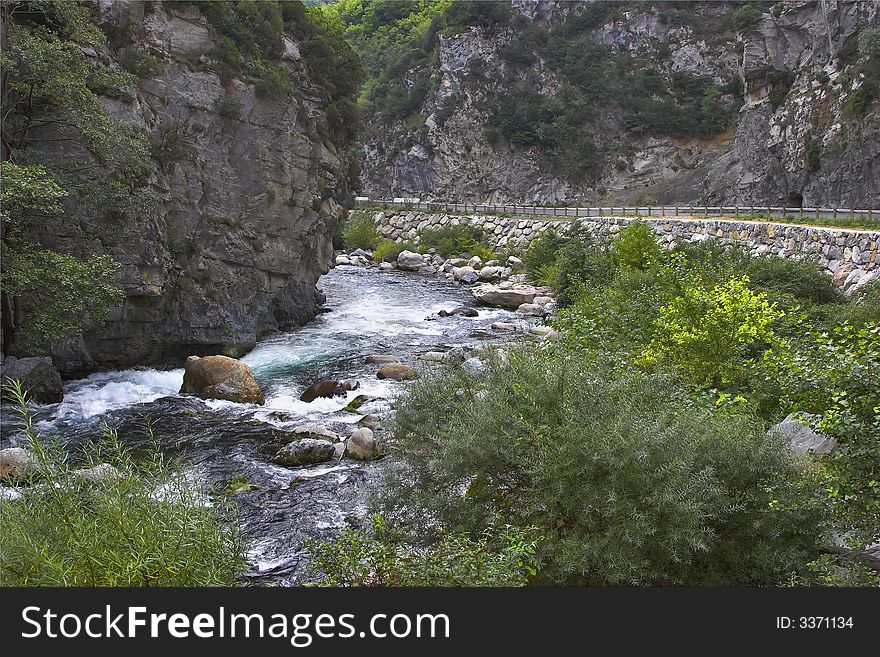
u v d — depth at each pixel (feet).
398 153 223.71
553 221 144.77
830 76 133.49
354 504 31.17
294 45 78.89
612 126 213.25
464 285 115.96
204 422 43.45
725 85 211.00
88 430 41.73
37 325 44.32
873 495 19.49
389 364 56.49
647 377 24.00
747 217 107.24
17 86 46.29
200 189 62.59
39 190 40.68
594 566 18.75
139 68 57.77
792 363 25.32
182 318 61.05
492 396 21.79
